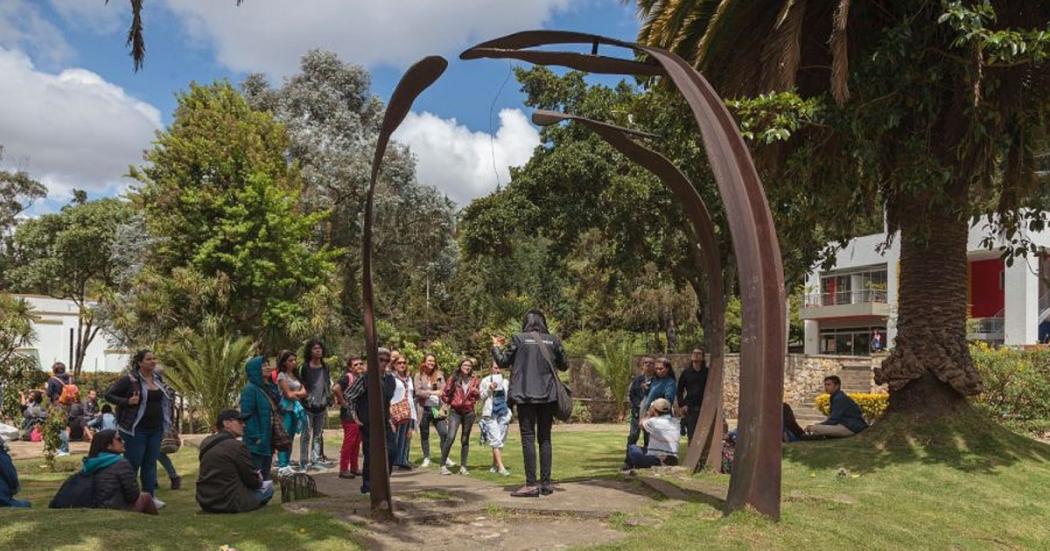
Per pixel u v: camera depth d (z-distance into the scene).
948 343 9.98
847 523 6.44
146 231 27.34
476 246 24.19
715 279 8.80
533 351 7.07
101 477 6.46
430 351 26.58
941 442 9.38
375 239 32.53
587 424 23.58
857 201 11.17
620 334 36.06
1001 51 7.91
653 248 22.89
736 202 6.50
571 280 36.53
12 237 50.41
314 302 23.88
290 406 9.35
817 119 9.15
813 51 10.48
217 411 19.02
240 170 24.75
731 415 24.06
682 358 24.78
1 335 15.60
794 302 45.66
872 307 37.25
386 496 6.09
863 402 17.91
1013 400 15.86
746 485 6.19
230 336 21.77
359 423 7.85
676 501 6.73
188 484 9.74
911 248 10.30
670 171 8.43
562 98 23.62
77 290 49.59
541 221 23.41
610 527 5.98
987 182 10.16
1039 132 10.48
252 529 5.46
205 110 26.14
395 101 5.97
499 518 6.23
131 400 7.43
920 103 9.19
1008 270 29.98
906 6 9.04
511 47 7.14
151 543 4.89
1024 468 8.73
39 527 4.93
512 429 18.45
